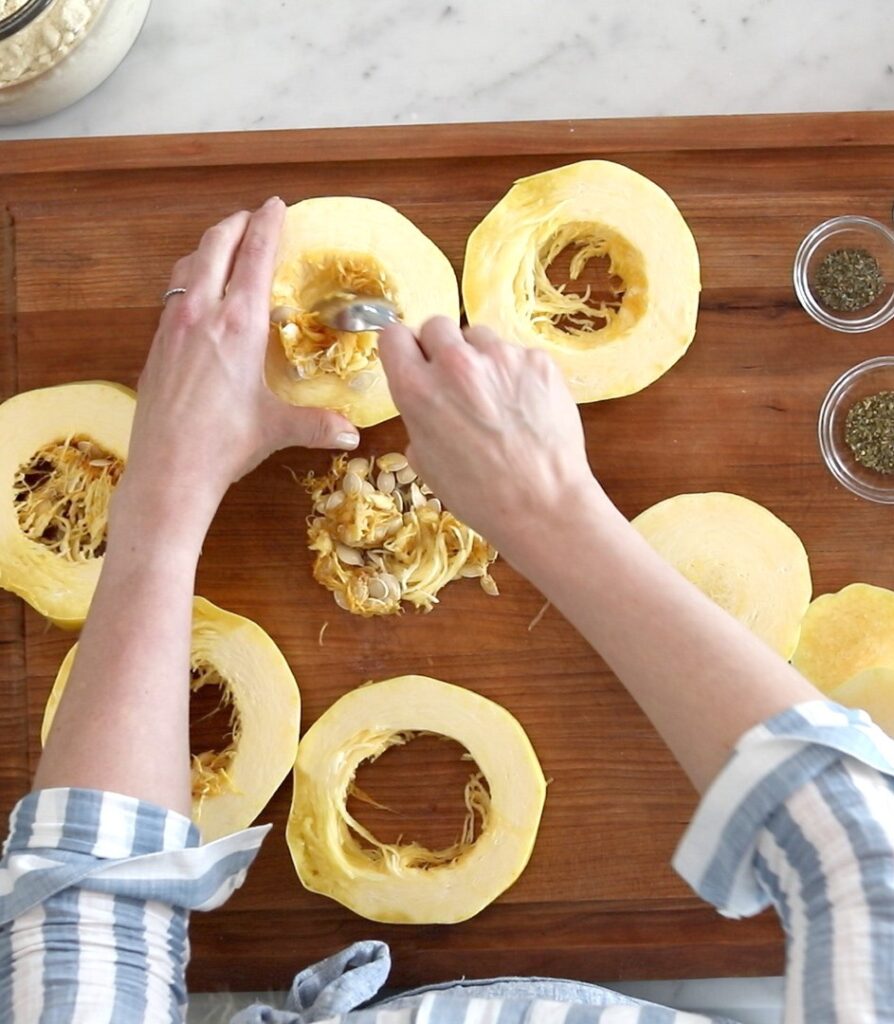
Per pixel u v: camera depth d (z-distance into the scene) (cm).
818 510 105
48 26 99
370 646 104
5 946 65
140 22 110
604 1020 71
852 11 112
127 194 106
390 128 105
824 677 104
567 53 113
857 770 56
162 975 68
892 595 103
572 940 102
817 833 54
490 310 104
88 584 103
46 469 107
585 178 103
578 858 103
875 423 105
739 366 106
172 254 106
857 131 105
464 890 100
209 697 105
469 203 106
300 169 106
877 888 51
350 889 100
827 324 106
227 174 106
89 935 65
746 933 102
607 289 108
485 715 101
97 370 106
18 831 69
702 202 106
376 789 104
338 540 104
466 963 102
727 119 105
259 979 102
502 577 105
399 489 105
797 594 103
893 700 102
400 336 71
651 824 103
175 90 114
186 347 92
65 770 71
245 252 94
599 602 64
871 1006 49
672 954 102
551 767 103
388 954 96
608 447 105
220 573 105
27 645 105
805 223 106
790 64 112
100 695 75
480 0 113
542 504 68
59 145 105
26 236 106
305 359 101
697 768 58
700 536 103
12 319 106
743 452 105
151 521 86
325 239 102
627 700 103
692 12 113
